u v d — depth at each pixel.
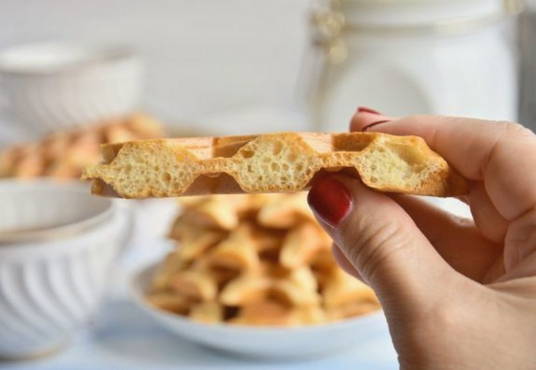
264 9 1.00
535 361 0.34
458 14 0.64
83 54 0.85
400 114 0.67
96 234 0.50
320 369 0.49
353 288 0.50
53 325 0.50
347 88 0.67
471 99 0.66
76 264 0.49
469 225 0.43
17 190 0.53
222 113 1.01
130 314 0.55
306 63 0.94
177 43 1.02
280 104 1.03
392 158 0.35
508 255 0.38
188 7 1.00
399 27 0.64
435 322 0.34
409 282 0.35
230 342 0.48
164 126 0.85
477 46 0.65
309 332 0.48
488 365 0.34
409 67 0.65
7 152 0.70
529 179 0.37
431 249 0.35
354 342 0.50
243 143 0.36
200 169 0.35
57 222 0.53
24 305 0.49
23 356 0.51
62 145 0.69
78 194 0.53
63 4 1.00
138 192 0.36
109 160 0.37
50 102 0.76
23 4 0.99
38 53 0.85
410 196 0.44
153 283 0.53
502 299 0.35
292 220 0.51
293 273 0.50
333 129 0.70
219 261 0.51
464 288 0.35
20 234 0.49
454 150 0.39
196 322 0.48
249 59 1.02
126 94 0.80
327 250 0.51
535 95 0.71
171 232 0.54
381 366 0.49
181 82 1.03
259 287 0.49
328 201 0.36
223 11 1.00
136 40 1.01
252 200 0.52
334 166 0.35
